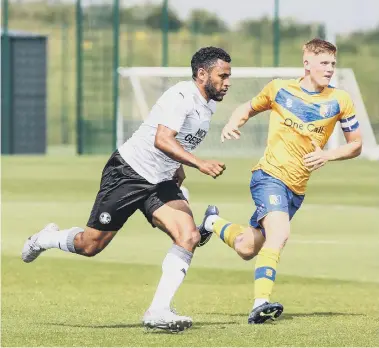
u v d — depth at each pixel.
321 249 29.89
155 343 15.23
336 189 49.91
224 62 16.55
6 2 77.69
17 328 16.81
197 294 22.16
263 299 17.28
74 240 17.80
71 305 20.12
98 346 15.00
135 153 16.83
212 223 19.48
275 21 74.81
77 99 77.69
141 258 27.94
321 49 17.81
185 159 16.12
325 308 19.83
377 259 27.95
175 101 16.44
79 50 77.94
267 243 17.62
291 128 17.92
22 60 77.81
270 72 73.56
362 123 73.12
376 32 111.56
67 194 46.91
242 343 15.23
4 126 77.88
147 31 120.94
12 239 31.91
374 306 20.12
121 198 16.92
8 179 54.97
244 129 76.12
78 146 78.19
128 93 89.00
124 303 20.53
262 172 18.09
